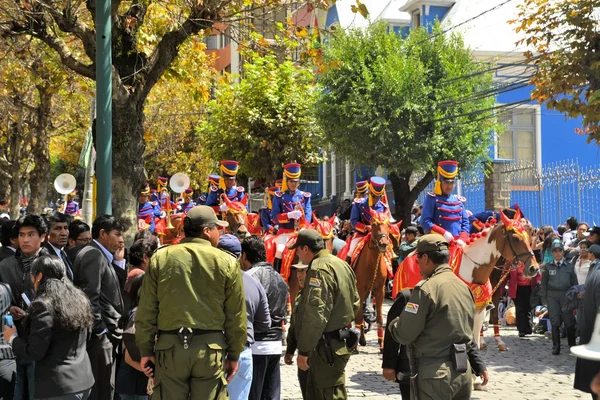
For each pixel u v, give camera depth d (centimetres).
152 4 1549
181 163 3825
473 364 684
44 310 625
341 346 721
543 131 3105
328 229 1379
